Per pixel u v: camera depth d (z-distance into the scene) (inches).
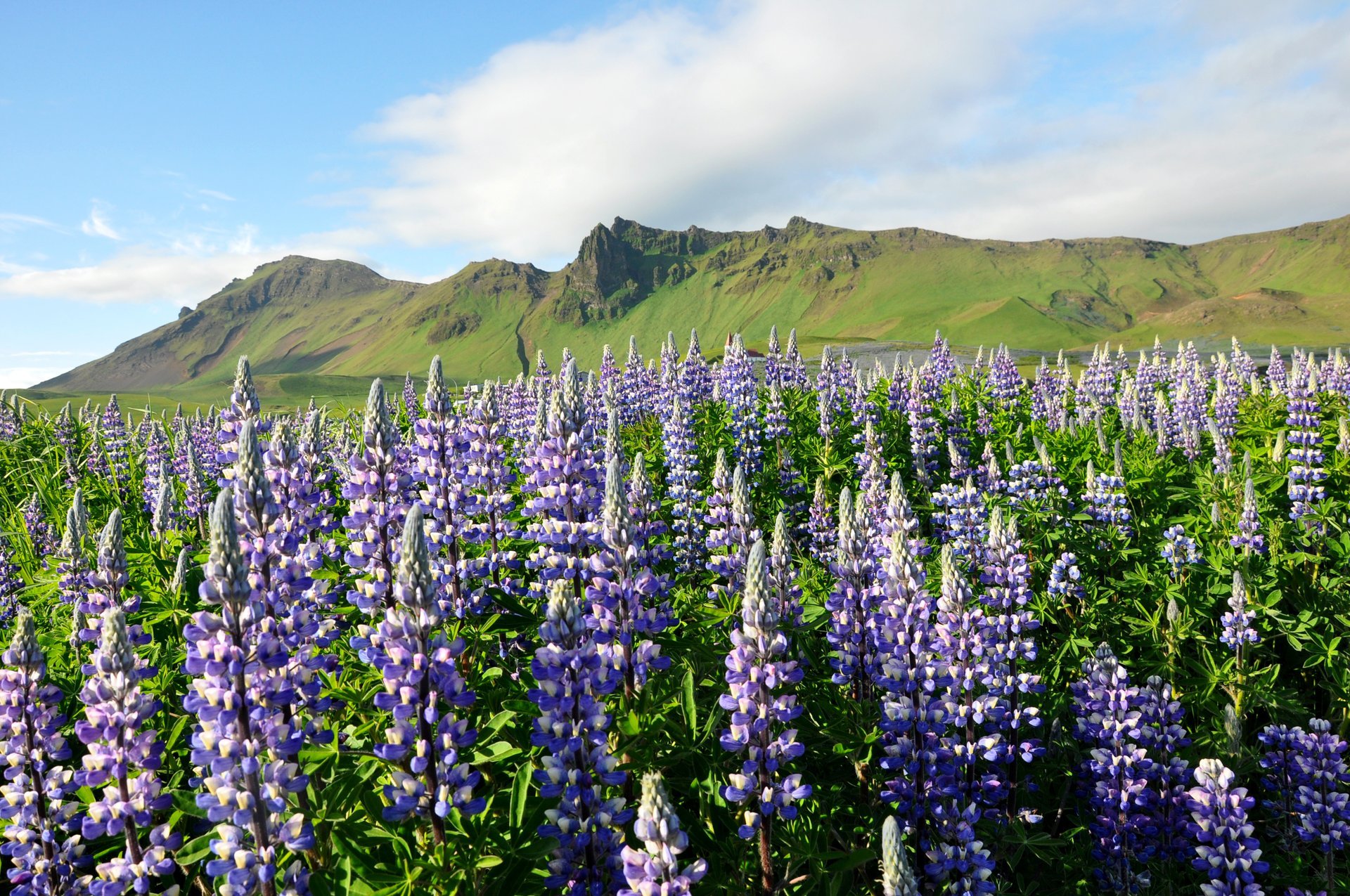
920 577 274.1
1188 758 336.5
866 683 298.4
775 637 225.6
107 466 719.1
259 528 228.1
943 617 289.0
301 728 194.2
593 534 309.1
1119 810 294.4
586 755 210.7
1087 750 340.8
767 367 851.4
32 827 220.2
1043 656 391.5
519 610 316.5
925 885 252.4
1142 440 710.5
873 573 302.7
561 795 208.8
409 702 194.2
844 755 288.7
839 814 279.3
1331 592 421.7
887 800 257.1
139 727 212.4
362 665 274.7
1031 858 310.0
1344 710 366.3
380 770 223.1
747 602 225.9
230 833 179.6
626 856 183.9
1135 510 567.5
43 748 226.5
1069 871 299.9
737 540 368.8
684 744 256.2
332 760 220.5
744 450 631.8
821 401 676.7
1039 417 821.2
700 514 495.5
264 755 190.9
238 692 183.0
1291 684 407.2
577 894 200.8
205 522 541.6
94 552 406.6
